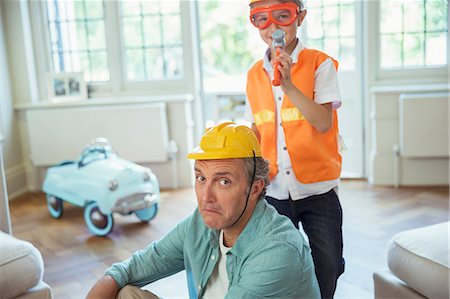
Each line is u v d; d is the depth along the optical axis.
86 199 3.51
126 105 4.54
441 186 4.26
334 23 4.41
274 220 1.34
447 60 4.29
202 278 1.41
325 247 1.83
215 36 6.44
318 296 1.38
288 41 1.76
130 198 3.48
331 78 1.79
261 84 1.90
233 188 1.28
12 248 1.95
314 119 1.73
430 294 1.79
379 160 4.33
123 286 1.53
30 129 4.60
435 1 4.23
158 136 4.48
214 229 1.35
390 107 4.25
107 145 3.86
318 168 1.84
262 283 1.26
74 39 4.77
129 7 4.67
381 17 4.29
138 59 4.75
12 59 4.62
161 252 1.54
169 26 4.66
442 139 4.13
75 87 4.66
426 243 1.86
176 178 4.64
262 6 1.72
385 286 2.01
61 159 4.60
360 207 3.79
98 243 3.37
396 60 4.35
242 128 1.33
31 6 4.66
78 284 2.78
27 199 4.51
